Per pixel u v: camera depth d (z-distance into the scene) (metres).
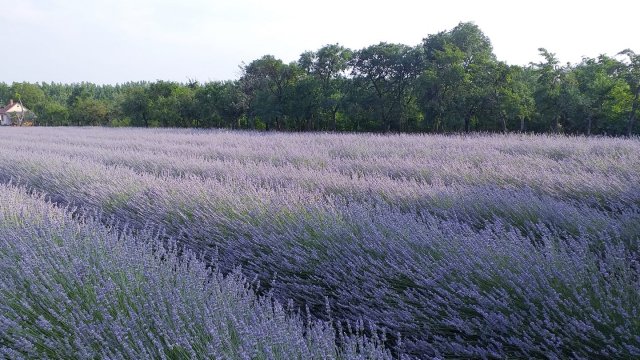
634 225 4.17
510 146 11.69
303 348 2.16
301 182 6.69
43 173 8.31
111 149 14.71
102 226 4.07
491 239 3.46
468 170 7.37
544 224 4.50
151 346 2.31
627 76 24.44
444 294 2.96
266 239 4.06
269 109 35.78
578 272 2.88
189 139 19.39
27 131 37.94
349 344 2.19
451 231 3.66
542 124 28.58
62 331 2.44
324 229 4.03
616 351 2.32
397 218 4.16
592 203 5.67
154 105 47.16
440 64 28.27
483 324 2.75
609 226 4.19
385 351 2.32
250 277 3.79
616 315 2.52
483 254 3.23
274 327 2.28
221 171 8.15
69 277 2.83
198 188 5.72
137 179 6.88
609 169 7.29
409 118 32.41
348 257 3.57
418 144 13.08
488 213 5.10
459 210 5.22
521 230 4.74
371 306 3.20
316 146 13.21
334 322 3.23
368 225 4.01
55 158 10.29
